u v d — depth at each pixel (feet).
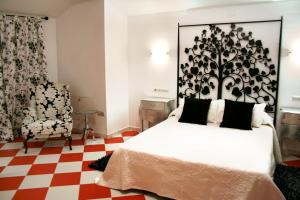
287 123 11.31
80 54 14.85
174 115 13.73
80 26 14.55
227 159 7.68
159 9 14.19
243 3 12.45
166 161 7.95
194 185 7.55
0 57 13.60
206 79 13.74
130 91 16.16
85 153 12.18
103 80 14.12
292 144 12.29
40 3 13.79
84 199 8.16
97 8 13.70
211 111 12.42
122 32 15.21
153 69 15.25
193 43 13.85
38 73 15.07
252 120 11.47
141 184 8.51
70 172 10.11
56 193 8.51
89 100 14.92
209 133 10.51
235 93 13.10
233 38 12.85
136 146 8.87
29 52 14.64
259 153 8.18
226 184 7.10
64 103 14.16
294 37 11.73
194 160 7.64
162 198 8.31
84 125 15.30
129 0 13.35
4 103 13.97
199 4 12.98
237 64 12.89
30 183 9.19
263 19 12.18
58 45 15.67
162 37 14.71
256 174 6.79
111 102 14.66
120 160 8.73
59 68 15.92
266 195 6.65
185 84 14.35
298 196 8.29
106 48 13.92
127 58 15.89
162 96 15.21
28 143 13.67
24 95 14.70
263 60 12.37
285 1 11.69
